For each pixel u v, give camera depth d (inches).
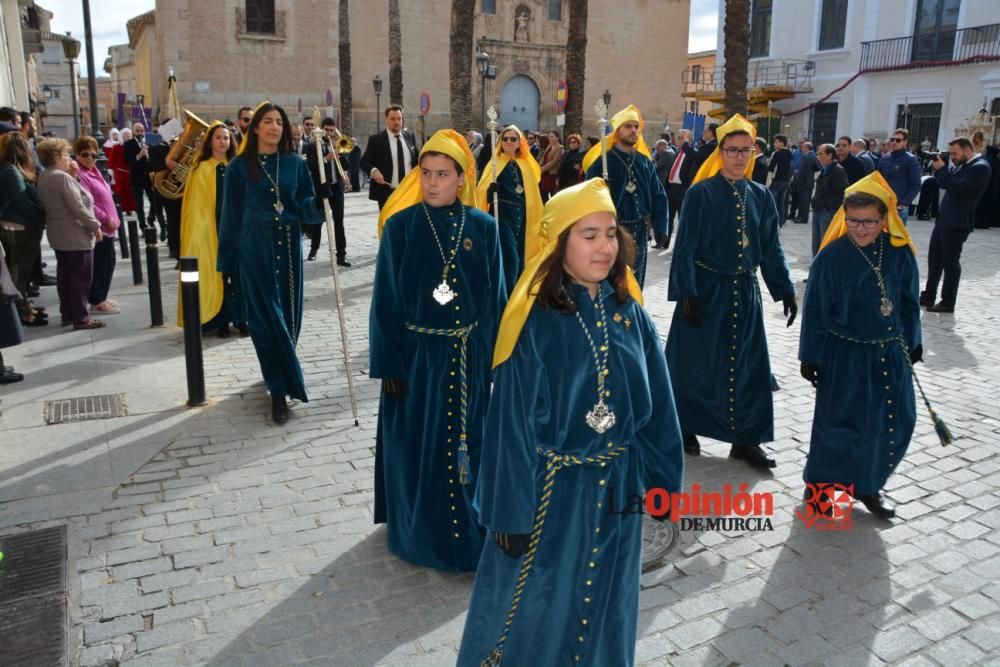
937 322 338.0
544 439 91.3
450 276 136.9
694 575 144.0
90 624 127.5
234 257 215.0
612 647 93.0
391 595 136.4
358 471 184.7
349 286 390.6
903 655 122.6
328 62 1237.7
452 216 138.9
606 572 91.5
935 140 933.2
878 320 157.6
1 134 293.9
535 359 88.7
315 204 215.2
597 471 91.4
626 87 1507.1
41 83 2036.2
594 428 90.0
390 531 148.1
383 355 138.0
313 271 429.1
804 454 200.5
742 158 182.1
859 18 991.6
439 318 137.3
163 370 256.8
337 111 1251.2
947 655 122.6
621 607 93.1
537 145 738.2
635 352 92.7
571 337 89.7
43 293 364.8
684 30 1540.4
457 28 778.8
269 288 209.9
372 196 403.2
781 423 220.7
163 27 1139.3
